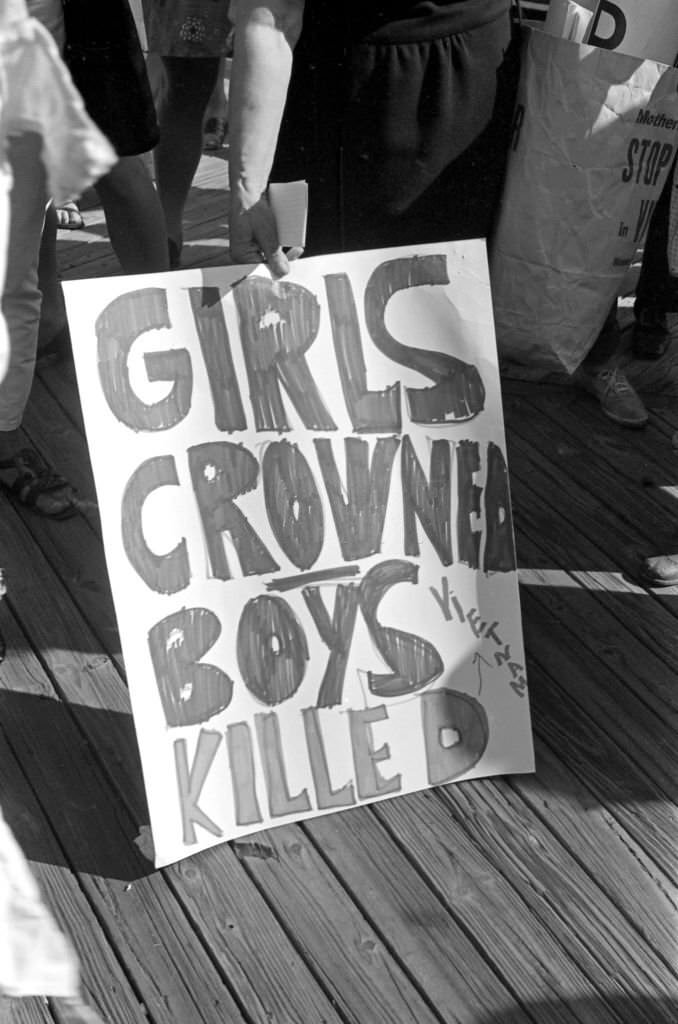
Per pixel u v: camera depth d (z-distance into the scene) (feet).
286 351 5.96
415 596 6.47
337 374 6.08
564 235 9.07
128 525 5.76
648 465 9.82
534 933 6.02
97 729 7.11
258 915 6.04
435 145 7.11
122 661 7.61
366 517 6.29
